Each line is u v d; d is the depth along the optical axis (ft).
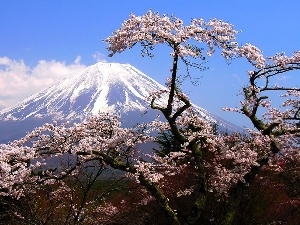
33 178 27.84
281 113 38.24
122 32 30.01
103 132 32.60
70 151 28.81
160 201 31.24
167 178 39.88
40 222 28.89
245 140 36.29
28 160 28.14
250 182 35.01
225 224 32.53
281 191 42.75
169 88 34.55
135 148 32.40
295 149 39.45
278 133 36.04
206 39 31.96
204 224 37.01
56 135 28.78
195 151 34.47
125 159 31.58
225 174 34.17
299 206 41.34
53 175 28.86
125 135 30.83
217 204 37.22
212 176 35.22
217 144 34.73
